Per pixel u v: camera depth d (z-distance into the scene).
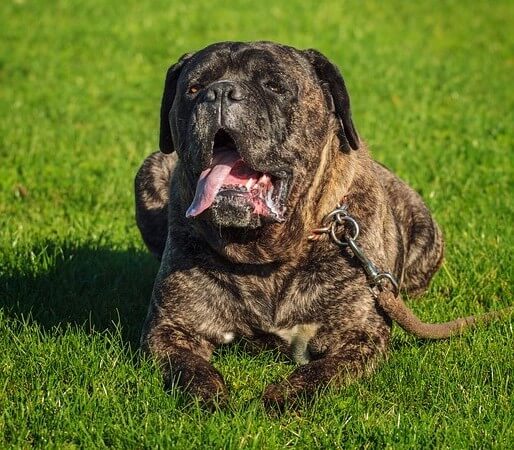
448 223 13.40
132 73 25.48
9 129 19.23
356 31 30.89
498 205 13.99
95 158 17.16
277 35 29.81
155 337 8.91
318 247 9.07
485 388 8.11
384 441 7.22
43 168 16.14
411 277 11.34
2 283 10.91
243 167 8.65
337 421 7.50
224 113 8.08
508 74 25.78
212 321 9.13
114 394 7.82
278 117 8.54
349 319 9.02
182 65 9.47
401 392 8.11
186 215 8.21
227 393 8.07
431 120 20.39
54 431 7.39
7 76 24.69
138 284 11.20
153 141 18.70
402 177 15.68
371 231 9.38
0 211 14.02
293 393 7.94
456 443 7.14
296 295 9.03
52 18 31.77
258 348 9.33
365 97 22.80
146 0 34.84
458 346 9.09
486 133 19.02
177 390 7.97
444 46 29.44
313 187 8.95
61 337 9.02
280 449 7.15
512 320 9.74
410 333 9.20
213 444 7.11
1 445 7.25
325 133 9.07
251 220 8.36
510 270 11.40
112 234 13.02
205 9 33.56
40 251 11.97
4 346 8.95
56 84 23.97
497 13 34.31
